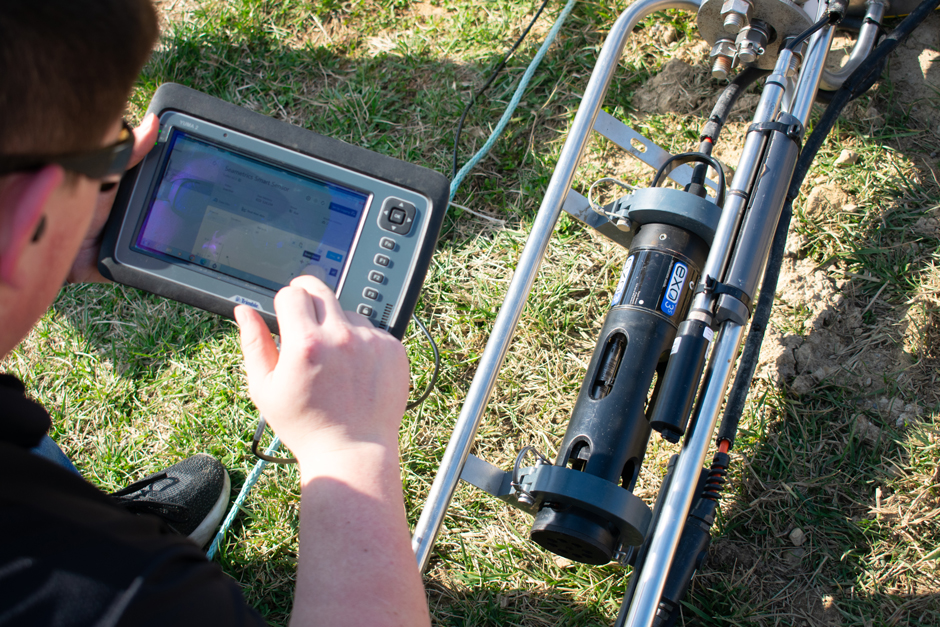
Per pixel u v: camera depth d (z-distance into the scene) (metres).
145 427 1.85
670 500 1.11
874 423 1.61
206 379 1.87
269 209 1.05
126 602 0.49
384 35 2.33
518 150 2.09
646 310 1.31
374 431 0.76
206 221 1.04
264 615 1.60
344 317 0.82
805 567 1.52
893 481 1.55
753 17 1.48
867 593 1.47
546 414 1.76
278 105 2.26
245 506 1.71
